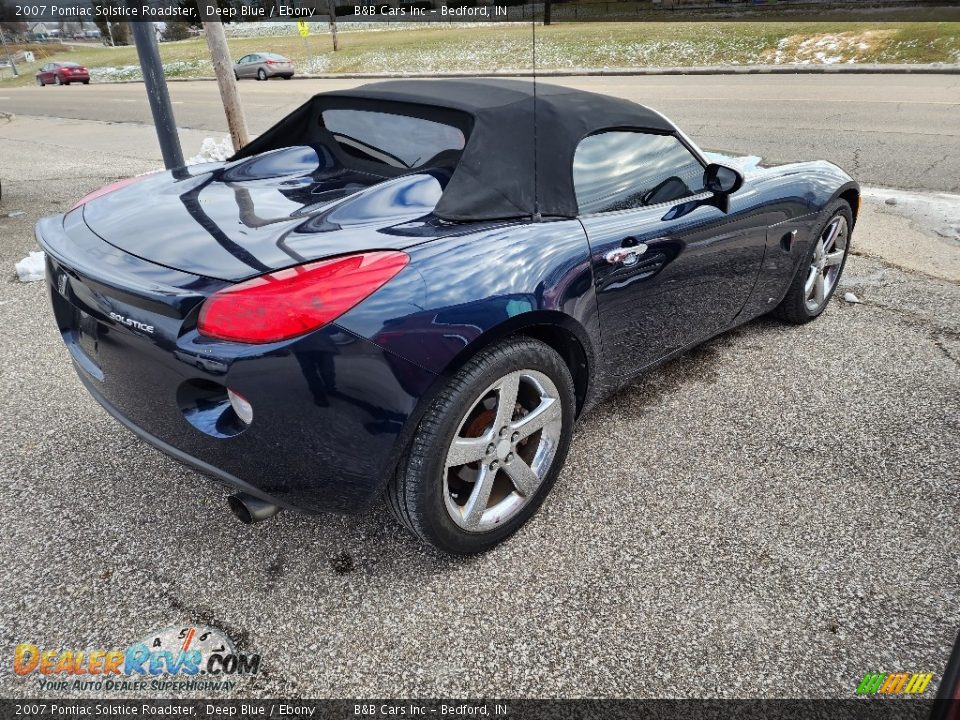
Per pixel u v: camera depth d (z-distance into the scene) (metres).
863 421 2.98
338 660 1.87
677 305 2.81
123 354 1.95
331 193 2.28
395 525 2.38
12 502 2.46
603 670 1.83
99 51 62.88
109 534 2.31
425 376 1.82
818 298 3.88
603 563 2.20
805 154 8.17
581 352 2.39
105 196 2.49
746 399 3.16
